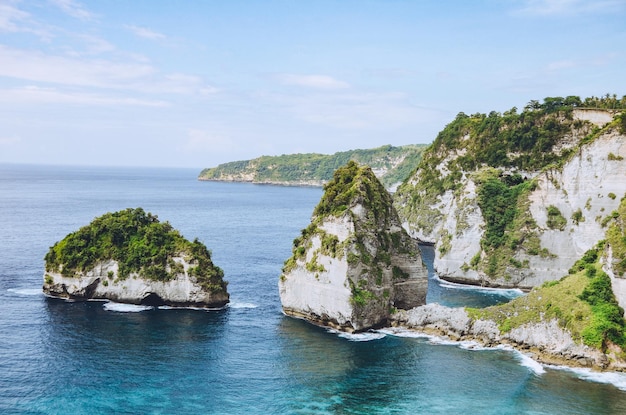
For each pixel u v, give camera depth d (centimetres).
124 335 6812
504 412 5056
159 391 5294
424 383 5681
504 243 10662
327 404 5150
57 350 6197
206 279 8150
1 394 5056
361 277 7350
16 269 10094
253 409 5003
